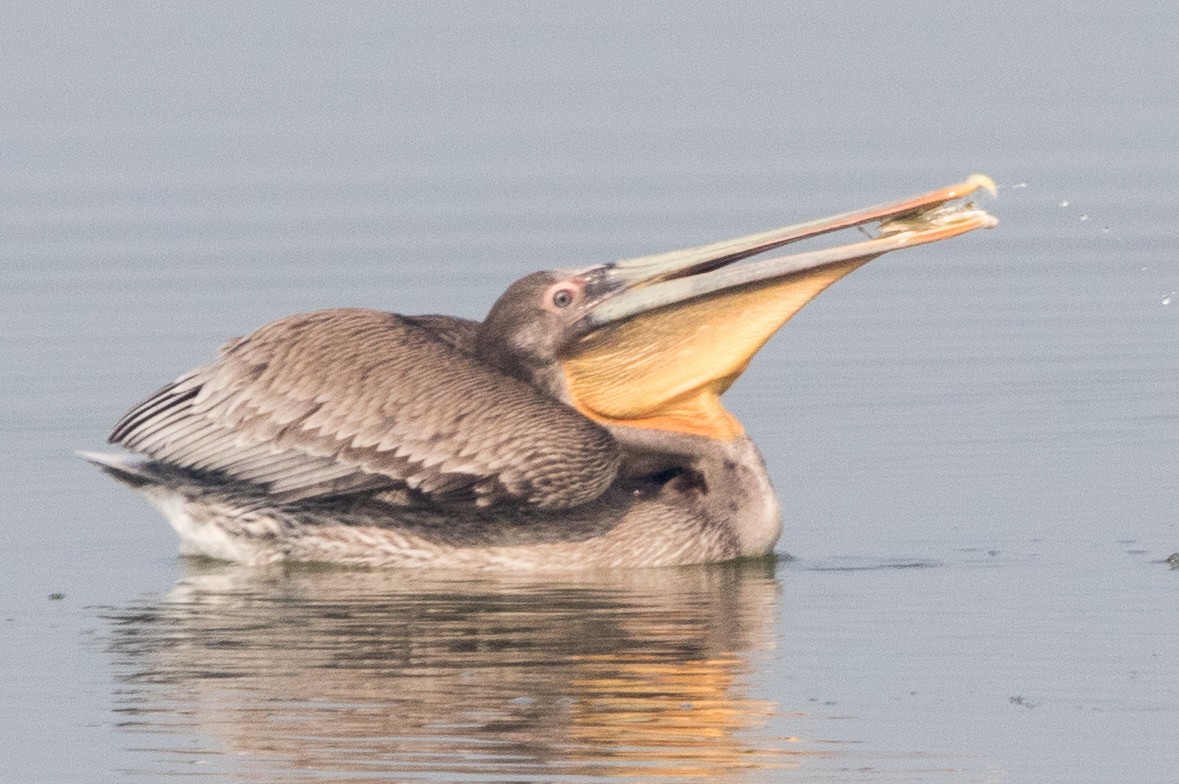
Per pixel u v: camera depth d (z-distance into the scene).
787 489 17.45
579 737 11.60
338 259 26.23
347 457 15.23
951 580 14.66
